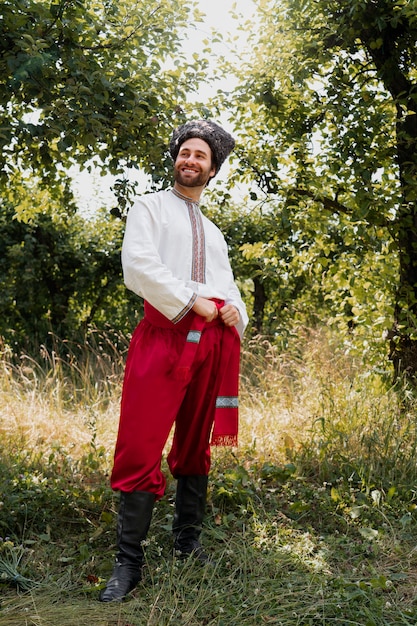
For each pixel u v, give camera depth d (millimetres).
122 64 4480
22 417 4699
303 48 5145
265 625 2270
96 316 9156
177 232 2564
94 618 2279
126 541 2521
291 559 2746
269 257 5945
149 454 2504
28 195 5719
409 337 5148
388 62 5105
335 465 3770
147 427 2484
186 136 2686
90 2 4535
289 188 5320
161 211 2576
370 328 5461
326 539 2953
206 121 2727
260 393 5492
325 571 2668
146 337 2551
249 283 9234
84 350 7656
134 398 2500
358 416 4293
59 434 4434
